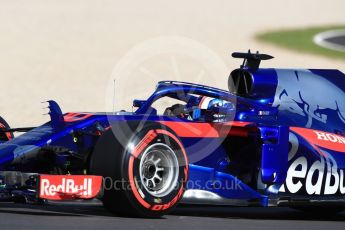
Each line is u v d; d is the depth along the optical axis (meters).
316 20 155.38
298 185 23.59
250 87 24.86
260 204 22.97
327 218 26.84
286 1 181.00
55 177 20.22
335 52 110.25
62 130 22.34
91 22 131.75
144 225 19.08
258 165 23.34
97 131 22.47
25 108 61.69
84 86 76.19
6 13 139.62
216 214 25.22
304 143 23.75
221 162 23.41
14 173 21.55
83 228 18.06
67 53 100.31
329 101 25.77
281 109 24.70
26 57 96.12
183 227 19.00
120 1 162.75
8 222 19.19
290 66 93.81
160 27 128.62
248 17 151.38
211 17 146.75
